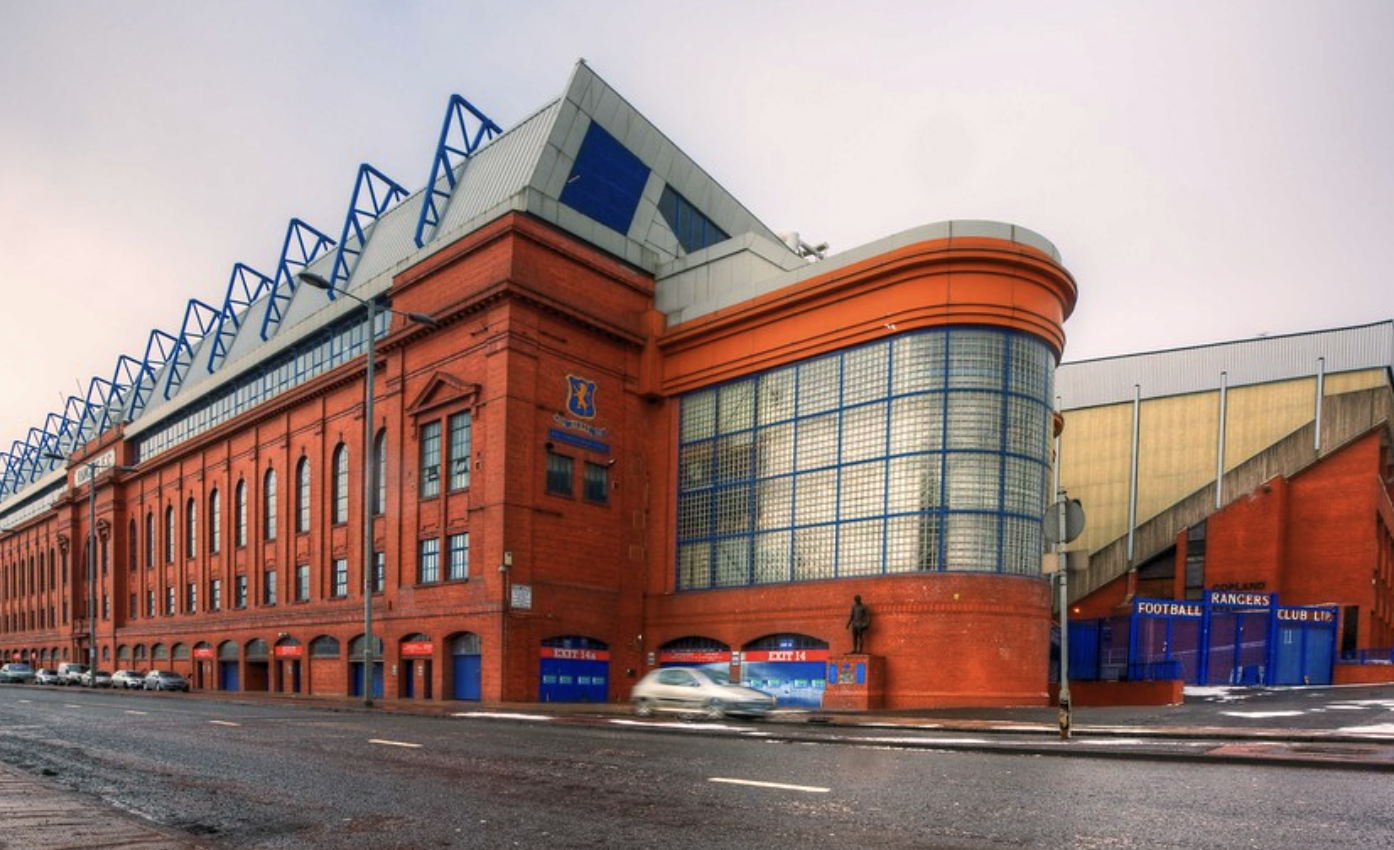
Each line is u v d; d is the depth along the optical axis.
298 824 7.09
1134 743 12.63
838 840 6.40
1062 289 26.81
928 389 25.78
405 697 32.25
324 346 42.09
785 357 29.48
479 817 7.31
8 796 8.02
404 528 33.38
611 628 31.48
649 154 37.34
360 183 44.78
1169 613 35.06
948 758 11.19
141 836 6.23
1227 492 45.31
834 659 25.23
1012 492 25.17
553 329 30.88
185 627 50.41
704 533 31.61
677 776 9.57
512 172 34.09
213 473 49.81
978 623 24.33
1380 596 42.12
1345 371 44.97
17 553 81.44
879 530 26.28
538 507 29.59
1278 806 7.55
